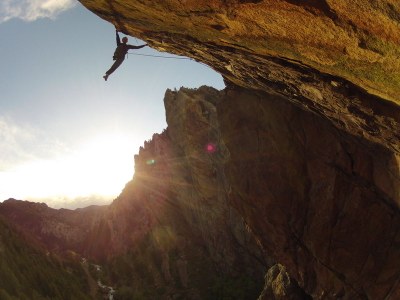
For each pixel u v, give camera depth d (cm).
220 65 1537
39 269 7625
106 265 11331
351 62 912
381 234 2327
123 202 12438
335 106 1434
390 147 1580
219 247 7688
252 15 819
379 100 1183
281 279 3278
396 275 2291
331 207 2466
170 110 8594
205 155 7288
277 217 2739
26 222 16462
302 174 2580
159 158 10112
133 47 1351
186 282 8081
